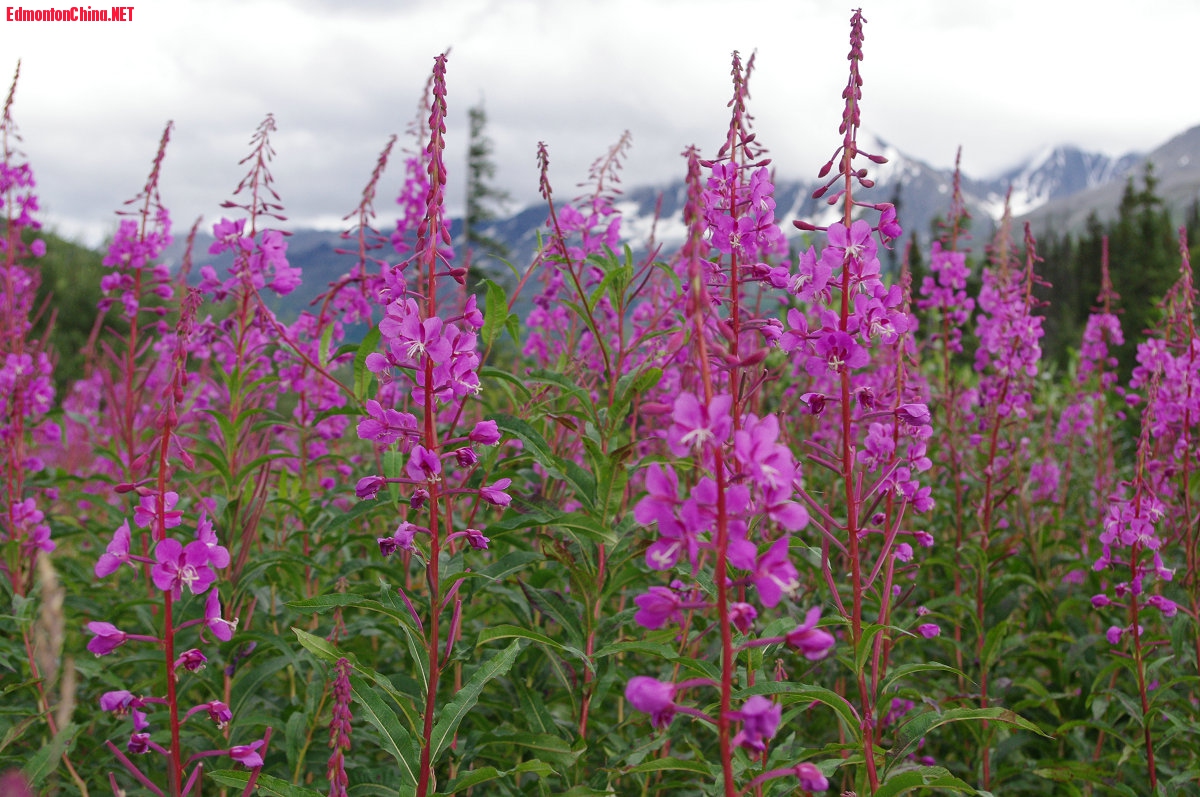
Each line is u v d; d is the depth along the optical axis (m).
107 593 5.51
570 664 4.48
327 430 6.64
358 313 6.18
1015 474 6.83
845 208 3.48
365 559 5.41
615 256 5.05
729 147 3.58
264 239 5.75
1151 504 4.84
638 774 4.60
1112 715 5.32
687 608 2.41
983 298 7.40
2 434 5.73
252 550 5.50
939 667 3.56
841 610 3.62
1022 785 5.38
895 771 3.49
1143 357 7.22
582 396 4.37
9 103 6.86
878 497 4.39
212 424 6.55
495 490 3.34
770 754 3.76
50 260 23.55
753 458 2.30
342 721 3.14
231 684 4.66
